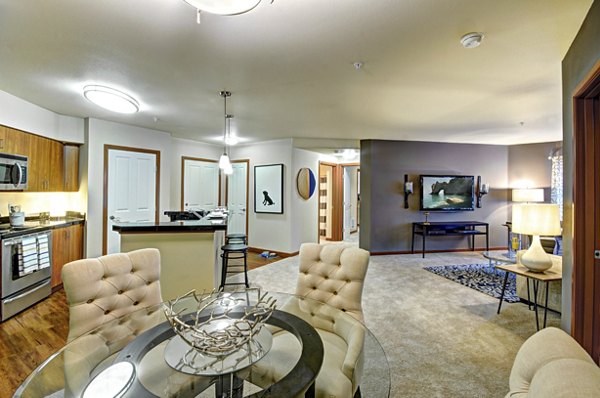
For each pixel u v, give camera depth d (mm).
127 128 4676
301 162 6277
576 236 1949
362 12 1780
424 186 6148
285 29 1966
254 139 5992
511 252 5336
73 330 1620
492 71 2658
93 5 1724
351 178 9203
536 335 937
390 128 4957
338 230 7871
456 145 6359
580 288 1935
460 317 2982
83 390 1136
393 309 3193
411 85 2977
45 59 2410
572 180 2021
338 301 2037
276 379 1137
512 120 4422
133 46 2195
